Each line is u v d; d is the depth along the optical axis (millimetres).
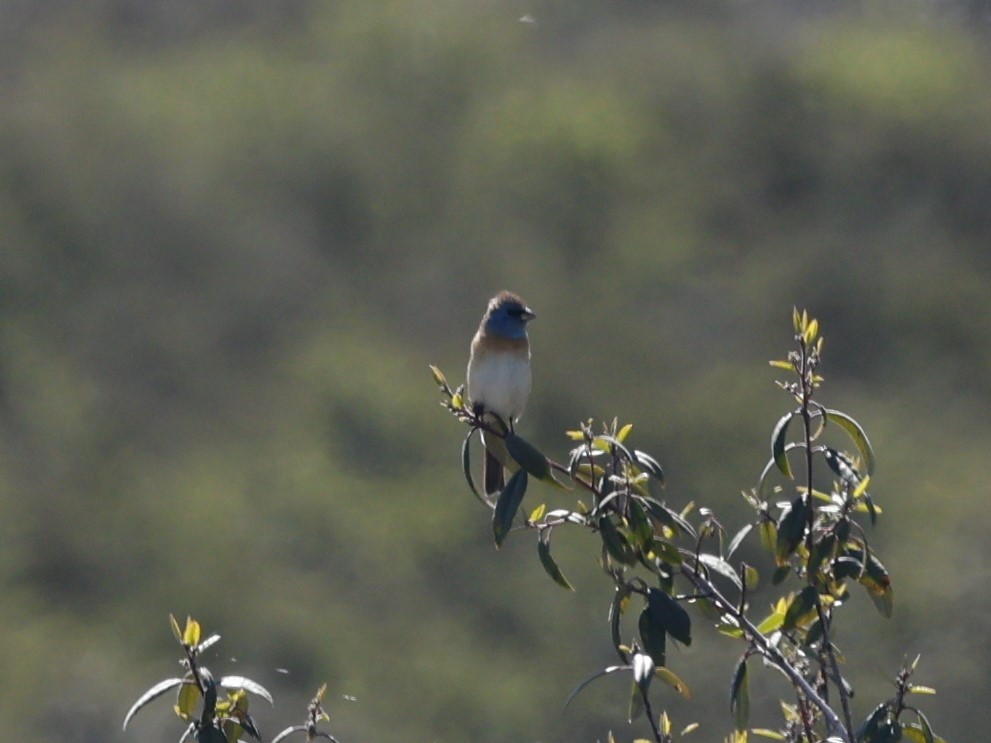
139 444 18406
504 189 23641
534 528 5102
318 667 14055
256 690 4695
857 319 21500
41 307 21203
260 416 18797
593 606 14102
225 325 21109
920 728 4969
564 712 13023
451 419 17578
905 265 22000
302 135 24391
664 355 20016
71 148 23484
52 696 13492
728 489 17000
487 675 13539
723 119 24922
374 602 14828
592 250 22812
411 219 23594
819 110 24781
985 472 16547
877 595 5055
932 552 13656
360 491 16406
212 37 27734
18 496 16703
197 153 23953
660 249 22250
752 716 10891
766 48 26031
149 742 12906
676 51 25500
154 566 15828
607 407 18594
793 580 13211
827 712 4785
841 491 5039
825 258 22094
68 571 15961
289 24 27438
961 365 20844
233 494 16500
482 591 14469
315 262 22641
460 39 25859
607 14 27000
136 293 21547
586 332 20375
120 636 14891
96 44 27281
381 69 25672
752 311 21438
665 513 4977
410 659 13945
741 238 23641
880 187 24094
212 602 15031
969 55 25547
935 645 11391
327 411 18078
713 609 5184
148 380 19875
